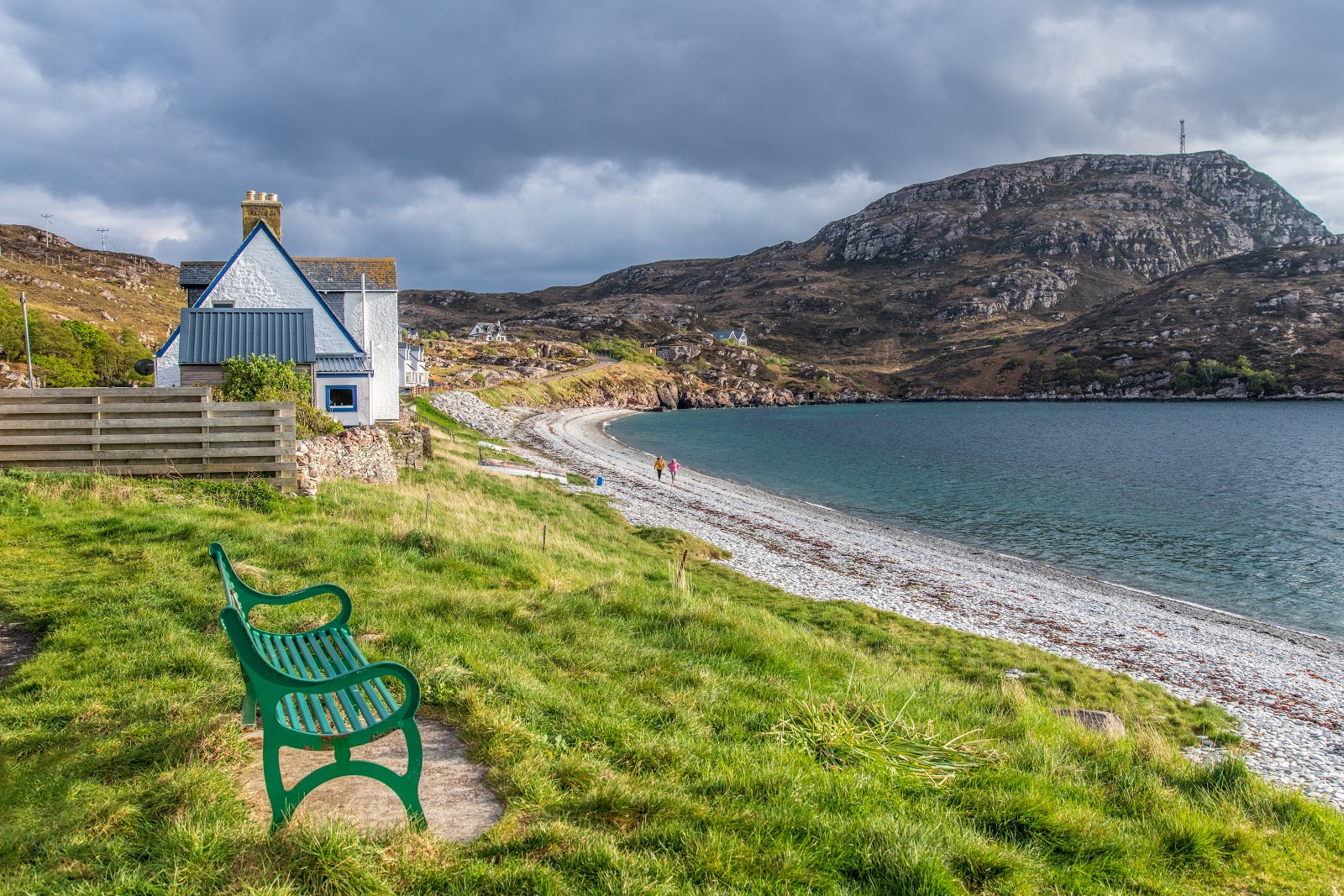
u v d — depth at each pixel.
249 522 12.73
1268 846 5.91
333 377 29.88
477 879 4.02
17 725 5.61
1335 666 21.02
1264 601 28.77
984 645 18.88
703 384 197.75
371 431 24.78
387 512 16.53
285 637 6.27
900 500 52.41
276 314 26.62
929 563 31.45
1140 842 5.49
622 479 50.62
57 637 7.23
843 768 6.32
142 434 15.05
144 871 3.92
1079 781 6.73
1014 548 37.47
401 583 10.45
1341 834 6.48
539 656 8.12
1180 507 49.81
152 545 10.55
